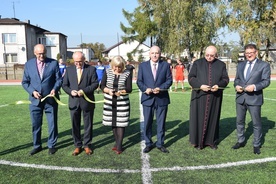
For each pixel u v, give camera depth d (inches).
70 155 187.9
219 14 1079.0
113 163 172.9
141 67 190.4
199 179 149.0
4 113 338.3
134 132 247.8
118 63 182.4
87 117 189.0
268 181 146.1
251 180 147.3
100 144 212.5
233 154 186.4
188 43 1183.6
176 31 1147.9
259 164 168.6
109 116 186.1
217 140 204.1
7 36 1551.4
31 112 186.2
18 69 1176.2
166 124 275.0
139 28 1390.3
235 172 157.3
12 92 591.8
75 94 180.5
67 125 273.7
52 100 186.2
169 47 1193.4
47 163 173.8
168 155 185.9
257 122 185.3
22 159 180.7
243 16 1042.7
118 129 189.3
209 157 181.3
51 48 1840.6
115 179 150.0
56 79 187.3
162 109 189.5
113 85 184.1
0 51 1551.4
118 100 184.7
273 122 278.2
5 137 231.6
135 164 170.9
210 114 193.5
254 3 1056.2
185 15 1113.4
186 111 343.0
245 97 186.9
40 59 181.5
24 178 152.1
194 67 197.2
